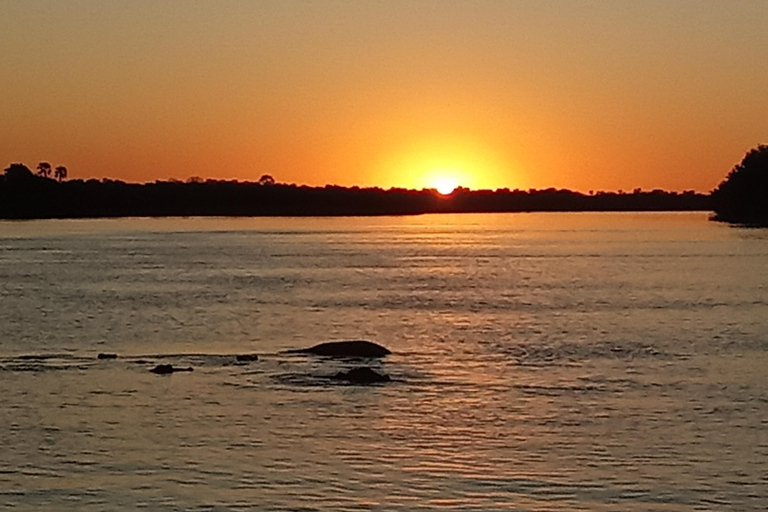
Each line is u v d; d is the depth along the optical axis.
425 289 93.62
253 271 116.94
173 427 35.66
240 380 43.94
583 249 165.38
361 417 37.00
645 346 54.72
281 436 34.41
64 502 27.80
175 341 57.91
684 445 33.00
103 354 51.16
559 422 36.22
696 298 82.81
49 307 76.81
